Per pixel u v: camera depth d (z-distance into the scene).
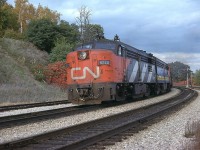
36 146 9.22
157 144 10.00
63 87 39.34
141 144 9.99
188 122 13.92
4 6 65.00
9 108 21.30
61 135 10.98
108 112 19.17
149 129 12.95
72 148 8.80
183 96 36.03
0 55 41.75
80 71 22.16
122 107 22.17
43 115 16.36
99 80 21.77
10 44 46.81
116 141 10.30
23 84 36.25
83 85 22.02
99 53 21.88
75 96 22.31
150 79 33.41
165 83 44.22
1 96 28.16
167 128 13.22
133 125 13.18
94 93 21.83
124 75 24.45
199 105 24.22
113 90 22.05
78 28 57.16
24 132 12.47
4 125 13.70
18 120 14.77
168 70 48.69
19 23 79.06
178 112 19.22
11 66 40.09
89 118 16.47
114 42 23.48
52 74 40.56
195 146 8.83
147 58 32.31
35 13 85.56
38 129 13.16
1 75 36.69
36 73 41.19
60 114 17.64
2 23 61.19
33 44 50.22
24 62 43.34
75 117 16.83
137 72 28.09
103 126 12.94
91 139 9.79
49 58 46.91
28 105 23.75
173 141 10.49
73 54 22.48
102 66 21.80
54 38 50.81
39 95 31.70
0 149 8.46
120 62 23.70
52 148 8.60
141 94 29.98
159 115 16.86
